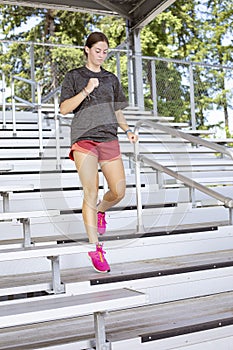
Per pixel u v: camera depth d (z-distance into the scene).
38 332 3.00
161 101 7.47
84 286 3.13
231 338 3.09
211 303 3.50
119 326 3.06
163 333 2.90
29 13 17.17
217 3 16.91
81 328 3.05
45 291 3.14
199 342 3.00
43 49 16.27
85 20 17.08
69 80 3.24
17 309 2.51
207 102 14.07
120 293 2.75
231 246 4.21
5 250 3.05
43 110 6.77
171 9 16.91
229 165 6.32
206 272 3.60
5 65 16.20
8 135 6.24
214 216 4.84
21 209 4.52
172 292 3.47
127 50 7.64
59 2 7.55
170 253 3.95
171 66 7.51
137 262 3.80
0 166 4.89
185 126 7.25
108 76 3.26
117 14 7.88
